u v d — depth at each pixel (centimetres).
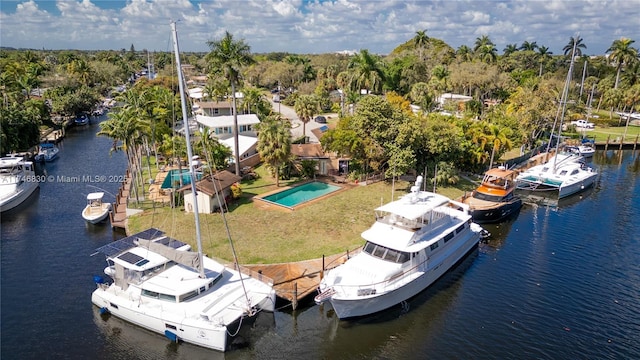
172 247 2794
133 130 4288
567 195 4919
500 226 4003
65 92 9888
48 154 6322
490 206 4006
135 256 2588
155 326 2348
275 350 2295
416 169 4878
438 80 9381
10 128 5869
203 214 3894
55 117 9150
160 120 5366
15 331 2397
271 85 13738
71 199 4647
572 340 2352
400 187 4753
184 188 3947
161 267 2580
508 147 5428
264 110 7819
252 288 2528
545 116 6550
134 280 2508
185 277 2519
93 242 3547
